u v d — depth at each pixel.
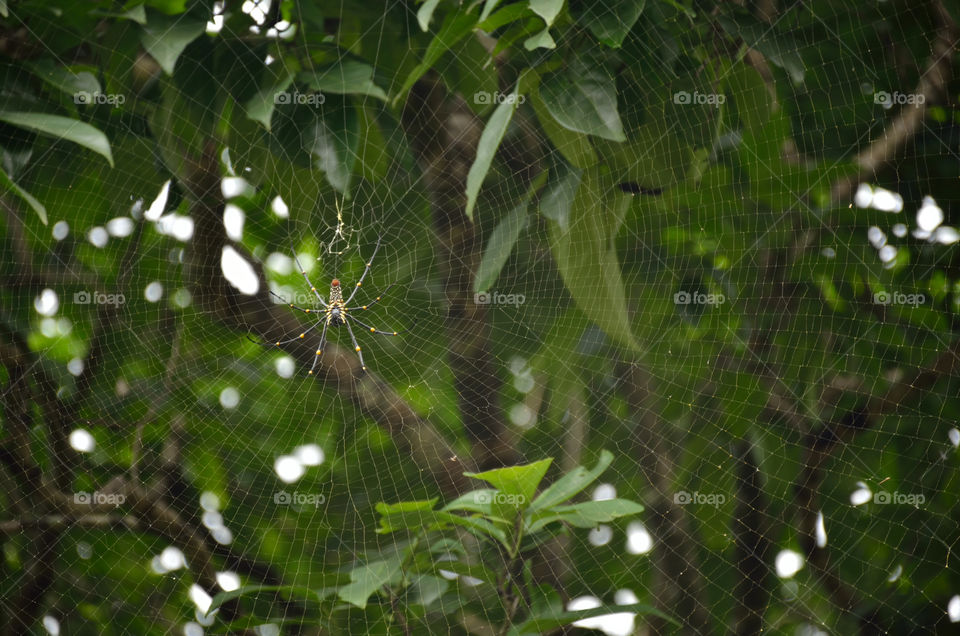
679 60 4.85
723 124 5.11
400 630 5.17
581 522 4.59
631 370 5.90
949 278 5.30
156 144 4.97
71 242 5.55
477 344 6.07
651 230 5.56
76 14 4.47
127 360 5.98
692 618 5.30
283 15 4.98
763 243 5.45
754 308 5.53
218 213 5.38
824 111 5.09
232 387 6.32
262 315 6.01
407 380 6.50
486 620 5.32
